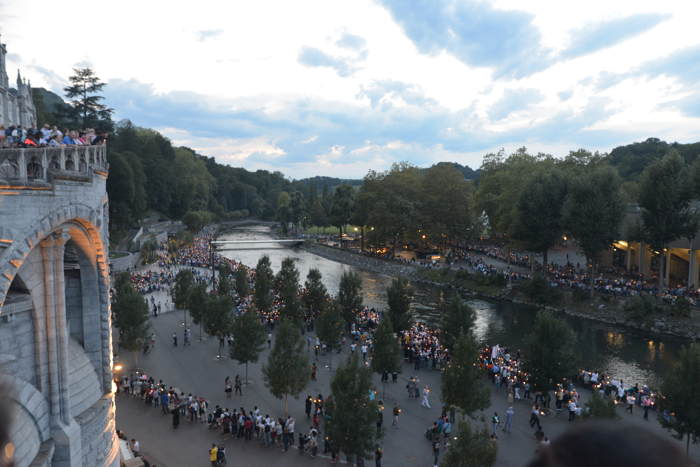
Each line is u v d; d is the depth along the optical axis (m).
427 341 49.34
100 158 23.98
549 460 1.71
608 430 1.71
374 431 26.91
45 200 18.17
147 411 35.78
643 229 62.59
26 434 17.41
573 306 66.38
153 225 139.00
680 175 59.09
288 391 34.03
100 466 22.08
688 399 27.95
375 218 105.19
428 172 111.00
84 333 22.73
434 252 107.62
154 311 61.81
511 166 105.25
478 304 73.00
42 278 18.77
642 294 61.47
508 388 39.78
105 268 23.06
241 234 183.62
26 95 45.38
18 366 17.92
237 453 29.89
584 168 97.00
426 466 28.58
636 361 48.06
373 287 86.81
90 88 110.31
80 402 21.23
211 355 48.03
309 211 177.62
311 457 29.50
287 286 56.62
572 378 41.59
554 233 74.00
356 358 28.06
